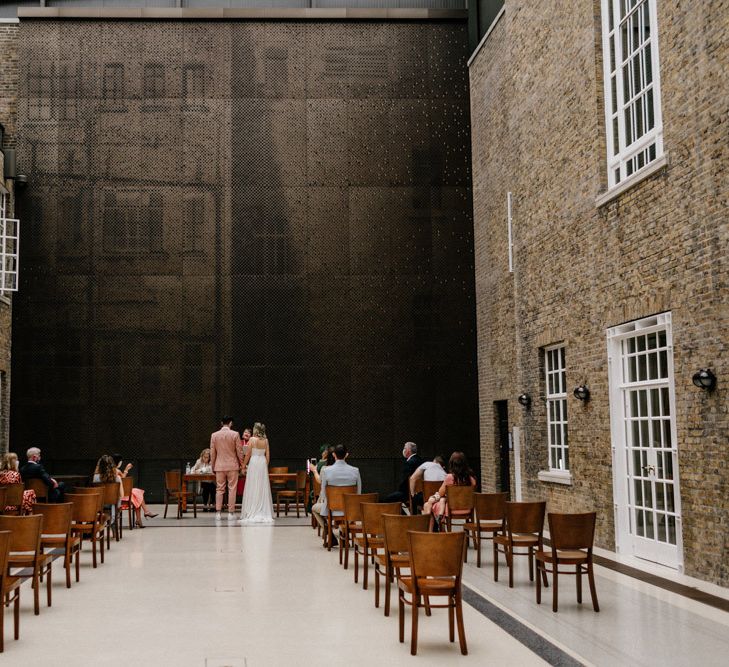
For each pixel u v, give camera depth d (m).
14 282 18.14
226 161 18.89
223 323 18.56
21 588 8.76
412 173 19.08
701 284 8.64
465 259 18.94
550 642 6.35
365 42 19.30
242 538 12.77
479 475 18.41
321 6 19.86
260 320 18.62
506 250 16.25
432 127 19.19
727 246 8.16
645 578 9.02
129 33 19.03
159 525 14.59
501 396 16.69
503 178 16.36
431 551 6.11
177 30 19.09
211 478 15.79
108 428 18.22
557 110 12.91
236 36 19.14
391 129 19.16
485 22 18.06
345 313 18.72
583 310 11.84
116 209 18.69
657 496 9.92
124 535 13.16
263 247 18.78
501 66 16.50
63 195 18.64
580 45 11.96
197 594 8.39
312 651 6.16
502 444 17.23
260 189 18.89
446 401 18.59
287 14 19.17
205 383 18.42
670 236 9.30
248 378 18.47
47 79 18.89
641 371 10.32
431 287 18.84
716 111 8.33
